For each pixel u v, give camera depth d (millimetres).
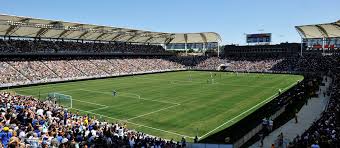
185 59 130375
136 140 23844
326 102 45875
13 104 31344
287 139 28328
